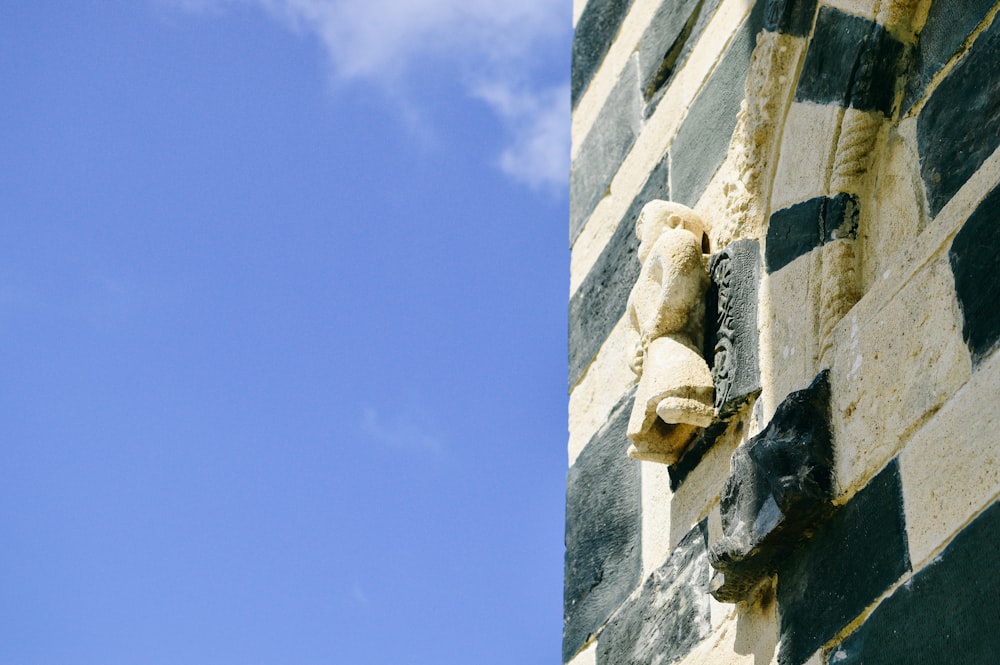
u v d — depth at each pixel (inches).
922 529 92.2
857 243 113.0
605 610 141.9
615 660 135.8
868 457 99.2
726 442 124.3
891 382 99.6
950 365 94.2
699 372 125.0
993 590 84.2
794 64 127.7
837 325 108.4
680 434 130.7
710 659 116.3
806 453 103.4
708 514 125.6
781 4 130.3
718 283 126.5
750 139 129.9
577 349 173.9
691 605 123.6
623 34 190.4
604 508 150.9
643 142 170.6
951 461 91.3
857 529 99.0
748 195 128.7
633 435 131.0
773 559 107.3
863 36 116.6
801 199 118.5
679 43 167.5
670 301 128.2
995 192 94.7
